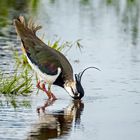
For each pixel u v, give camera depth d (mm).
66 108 15062
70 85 15992
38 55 16328
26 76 16828
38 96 16188
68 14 28984
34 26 16984
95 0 34250
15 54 19828
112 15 29469
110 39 23938
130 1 34125
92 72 18766
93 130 13266
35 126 13344
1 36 23266
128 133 13078
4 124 13406
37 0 32062
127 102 15609
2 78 17141
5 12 28266
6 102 15375
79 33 24609
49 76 16047
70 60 20312
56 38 23250
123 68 19328
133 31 25844
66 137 12703
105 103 15539
